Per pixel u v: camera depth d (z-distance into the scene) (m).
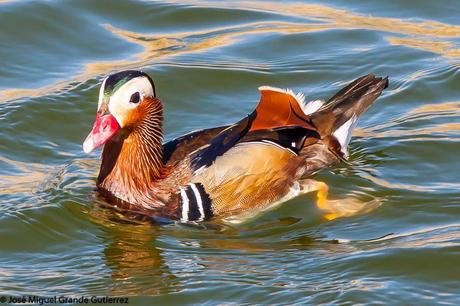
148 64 18.72
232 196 14.41
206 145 14.80
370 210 14.37
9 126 16.84
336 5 21.11
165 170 14.65
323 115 15.42
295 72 18.62
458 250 13.05
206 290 12.45
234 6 21.03
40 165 16.00
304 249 13.44
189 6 20.88
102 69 18.69
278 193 14.70
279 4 21.19
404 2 21.08
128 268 13.11
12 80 18.38
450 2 20.98
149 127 14.55
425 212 14.22
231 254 13.41
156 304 12.22
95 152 16.47
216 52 19.33
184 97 17.91
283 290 12.34
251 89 18.19
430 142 16.12
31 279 12.87
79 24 20.16
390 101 17.69
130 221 14.35
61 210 14.53
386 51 19.17
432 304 11.99
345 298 12.08
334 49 19.38
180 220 14.38
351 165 15.49
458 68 18.36
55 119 17.22
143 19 20.56
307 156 15.09
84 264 13.30
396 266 12.80
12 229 14.09
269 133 14.71
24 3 20.44
